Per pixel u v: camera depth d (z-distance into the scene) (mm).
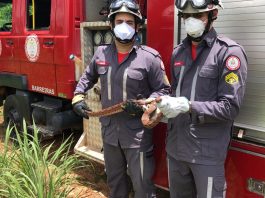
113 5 2732
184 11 2305
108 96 2883
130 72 2770
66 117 4785
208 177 2348
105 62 2861
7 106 5496
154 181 3270
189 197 2623
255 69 2518
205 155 2346
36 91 4871
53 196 3127
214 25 2666
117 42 2799
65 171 3512
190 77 2369
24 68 5020
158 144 3180
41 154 3463
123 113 2854
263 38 2457
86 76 3080
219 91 2270
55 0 4402
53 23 4469
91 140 4125
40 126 4992
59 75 4473
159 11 3037
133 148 2883
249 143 2629
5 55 5320
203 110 2213
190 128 2373
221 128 2361
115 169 3102
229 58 2211
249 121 2594
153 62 2789
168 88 2859
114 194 3203
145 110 2469
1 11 5500
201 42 2320
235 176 2721
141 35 3346
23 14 4930
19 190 2963
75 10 4270
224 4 2600
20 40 4996
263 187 2598
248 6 2494
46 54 4590
